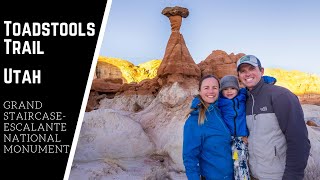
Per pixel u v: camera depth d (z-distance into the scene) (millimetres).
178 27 15359
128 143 8422
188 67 14062
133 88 20953
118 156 8102
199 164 3066
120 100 20656
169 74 13891
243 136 2912
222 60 16453
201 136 2943
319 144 7461
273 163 2736
